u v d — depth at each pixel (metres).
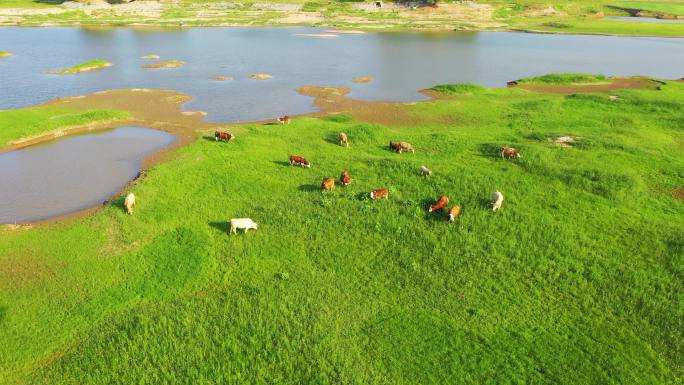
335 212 24.88
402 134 39.66
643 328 17.20
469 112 47.44
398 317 18.00
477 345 16.67
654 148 35.12
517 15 135.62
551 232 22.55
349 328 17.55
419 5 138.38
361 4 143.88
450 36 108.19
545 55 86.25
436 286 19.58
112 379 15.59
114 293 19.45
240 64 75.44
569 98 52.22
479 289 19.42
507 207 24.92
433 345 16.75
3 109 49.47
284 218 24.52
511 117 45.28
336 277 20.28
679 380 15.25
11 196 30.05
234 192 28.09
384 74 69.75
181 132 42.81
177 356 16.28
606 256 20.97
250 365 16.00
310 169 31.27
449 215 23.62
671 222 23.59
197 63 75.94
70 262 21.59
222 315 18.14
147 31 111.56
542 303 18.55
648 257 20.81
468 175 28.70
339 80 65.69
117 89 58.94
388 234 22.94
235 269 20.94
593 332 17.08
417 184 27.91
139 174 33.19
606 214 24.33
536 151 32.81
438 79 66.88
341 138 36.81
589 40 104.38
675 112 45.28
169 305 18.72
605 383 15.20
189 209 26.05
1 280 20.38
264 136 38.94
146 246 22.61
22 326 17.77
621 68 74.25
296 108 51.72
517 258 21.00
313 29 117.62
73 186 31.67
